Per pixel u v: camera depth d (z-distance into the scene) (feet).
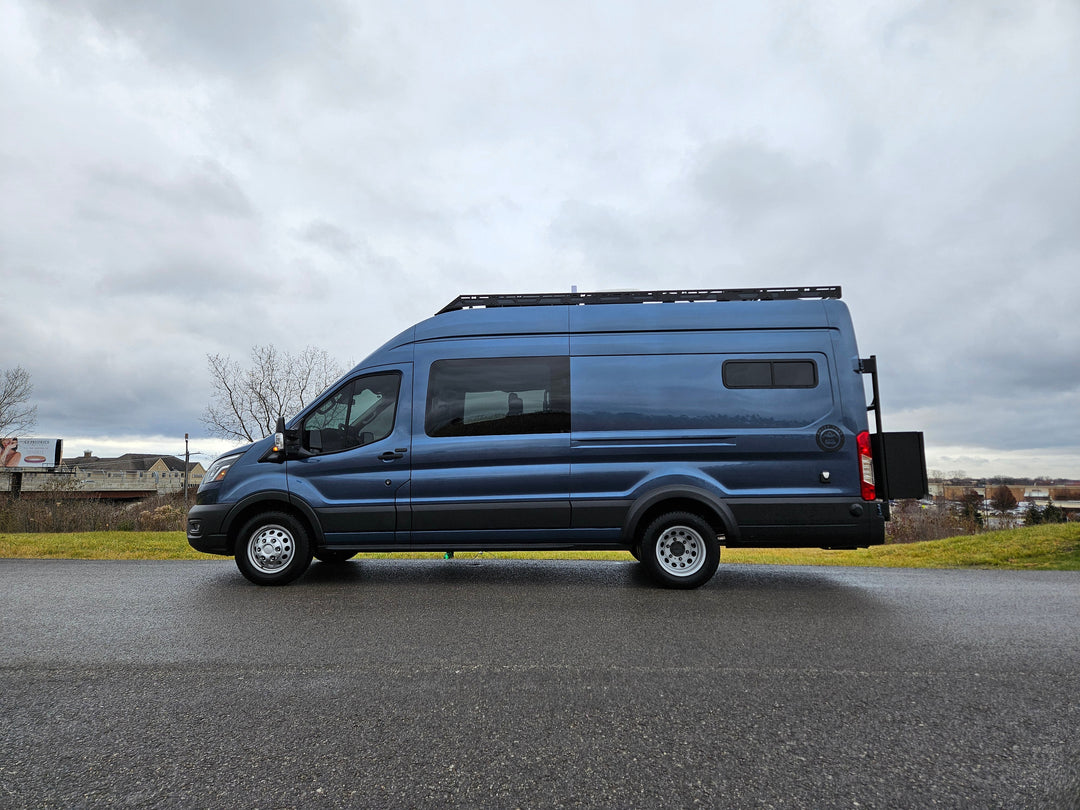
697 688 11.48
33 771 8.39
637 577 23.02
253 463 22.04
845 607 18.10
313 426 22.27
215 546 21.66
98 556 32.68
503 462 21.54
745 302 22.09
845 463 21.09
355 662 12.95
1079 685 11.63
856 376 21.49
